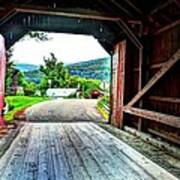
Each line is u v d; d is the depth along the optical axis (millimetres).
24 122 9664
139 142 6465
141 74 7723
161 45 6996
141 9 7305
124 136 7262
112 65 10180
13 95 22438
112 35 9578
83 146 5848
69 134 7344
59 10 7121
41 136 6930
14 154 4988
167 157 5051
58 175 3844
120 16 7426
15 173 3896
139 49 7953
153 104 7285
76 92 28328
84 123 9805
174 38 6293
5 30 8805
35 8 7012
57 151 5305
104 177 3816
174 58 5613
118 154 5199
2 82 8648
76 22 9281
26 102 18703
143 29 7578
